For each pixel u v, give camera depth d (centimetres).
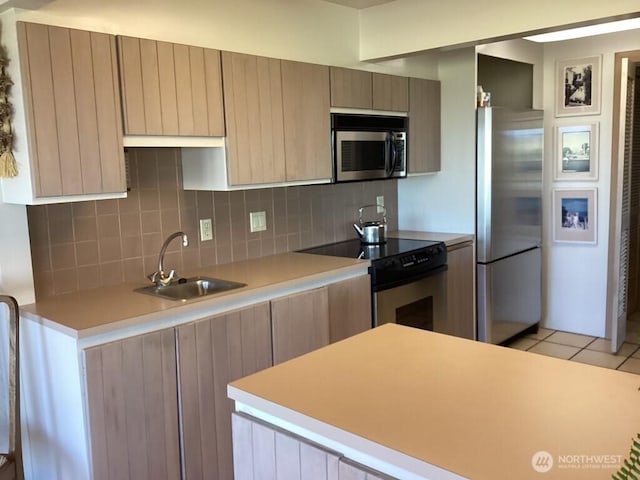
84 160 225
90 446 206
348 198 401
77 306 234
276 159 300
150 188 287
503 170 411
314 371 164
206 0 275
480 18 305
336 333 305
